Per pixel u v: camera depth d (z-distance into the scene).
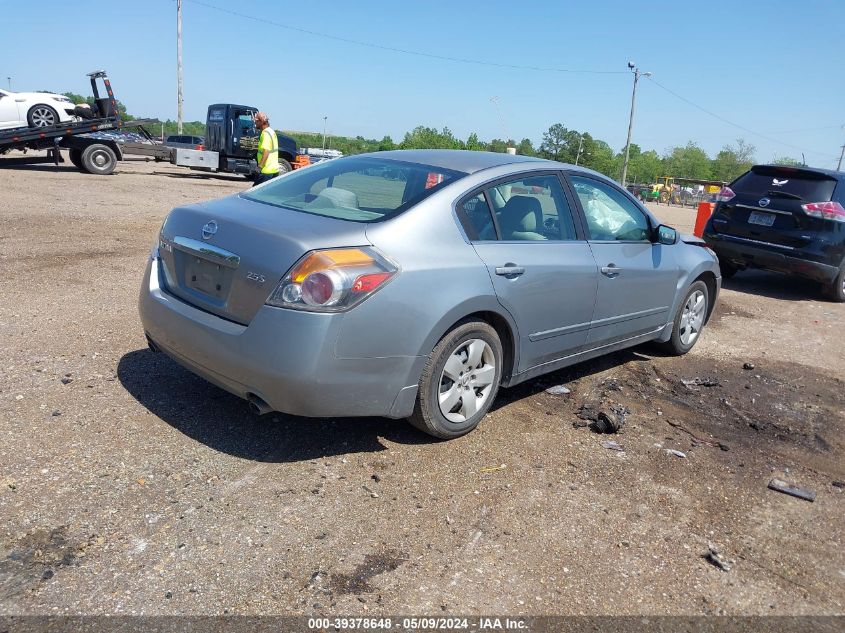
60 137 18.42
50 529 2.74
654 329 5.45
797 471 3.96
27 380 4.09
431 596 2.58
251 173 23.61
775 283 10.49
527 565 2.83
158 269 3.87
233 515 2.96
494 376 3.94
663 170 102.50
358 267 3.18
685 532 3.20
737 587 2.82
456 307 3.50
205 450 3.48
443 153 4.42
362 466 3.49
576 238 4.48
